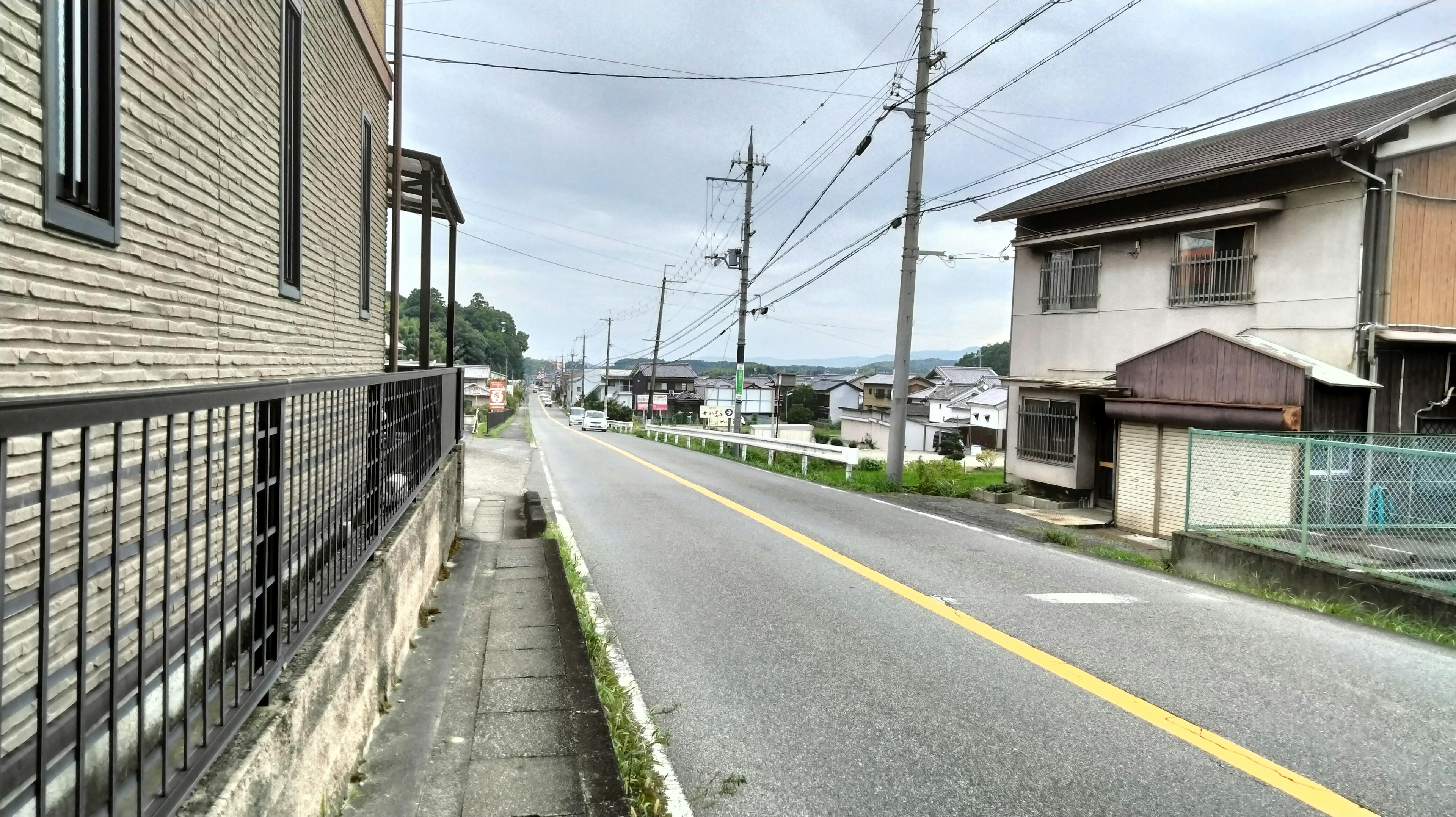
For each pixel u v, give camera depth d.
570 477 17.69
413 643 4.91
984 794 3.40
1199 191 13.69
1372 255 11.20
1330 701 4.44
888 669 4.96
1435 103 10.75
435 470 6.90
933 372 80.25
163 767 1.69
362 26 7.30
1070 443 15.90
